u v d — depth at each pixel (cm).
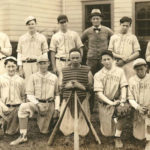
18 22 1243
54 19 1431
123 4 1314
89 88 571
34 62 701
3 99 593
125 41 693
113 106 543
